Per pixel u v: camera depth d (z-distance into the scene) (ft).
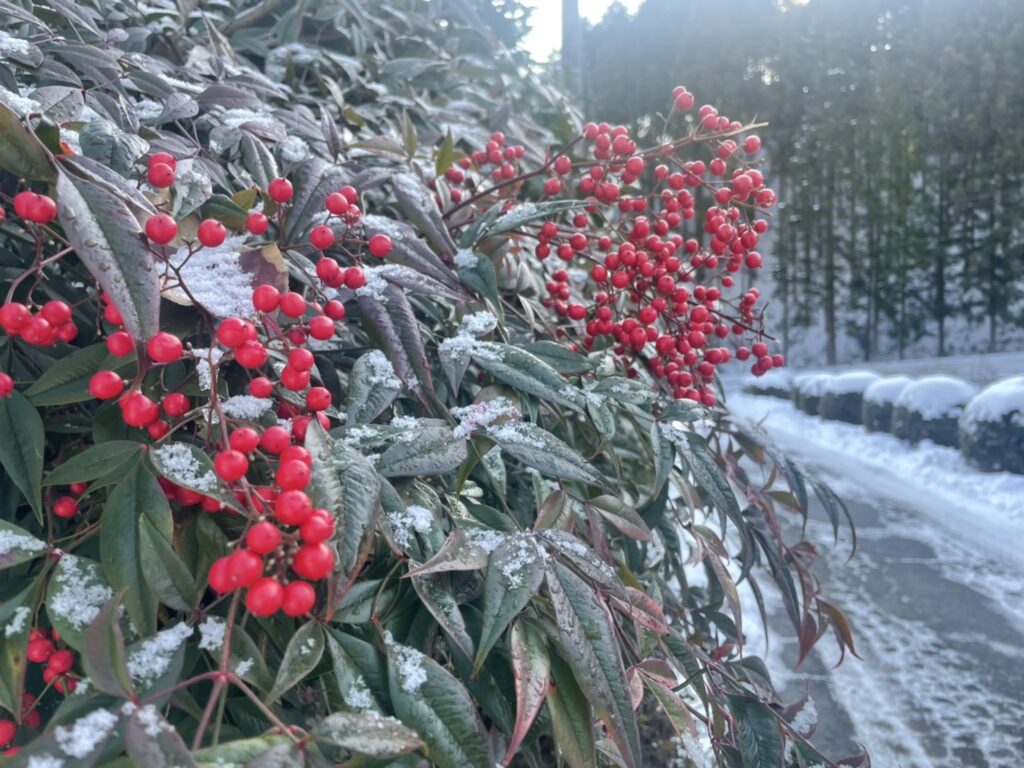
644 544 6.85
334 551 2.96
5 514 3.86
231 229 4.38
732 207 5.92
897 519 21.36
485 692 3.71
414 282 4.58
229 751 2.44
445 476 4.79
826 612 5.81
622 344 6.01
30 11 5.32
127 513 3.15
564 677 3.46
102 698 2.78
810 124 90.53
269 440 3.16
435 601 3.43
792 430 39.73
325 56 8.34
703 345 5.86
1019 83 79.20
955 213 83.56
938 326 89.25
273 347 4.01
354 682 3.08
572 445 5.52
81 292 4.82
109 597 3.14
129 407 3.19
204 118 5.74
